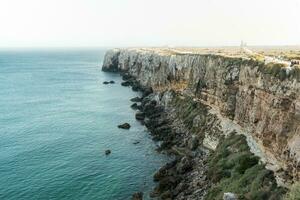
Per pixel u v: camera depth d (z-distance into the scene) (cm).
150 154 7050
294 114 4238
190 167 5956
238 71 6556
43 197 5322
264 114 5069
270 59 5934
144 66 15138
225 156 5625
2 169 6347
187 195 5016
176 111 9219
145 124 9206
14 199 5266
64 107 11606
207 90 8031
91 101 12600
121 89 15150
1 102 12481
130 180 5841
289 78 4519
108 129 8906
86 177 5988
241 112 6050
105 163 6600
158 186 5431
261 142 5038
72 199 5253
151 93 12762
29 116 10331
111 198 5259
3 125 9294
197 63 9038
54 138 8175
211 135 6769
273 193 3831
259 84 5347
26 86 16662
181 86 10075
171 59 11181
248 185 4266
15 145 7669
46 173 6169
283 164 4241
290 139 4203
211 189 4750
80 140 8019
